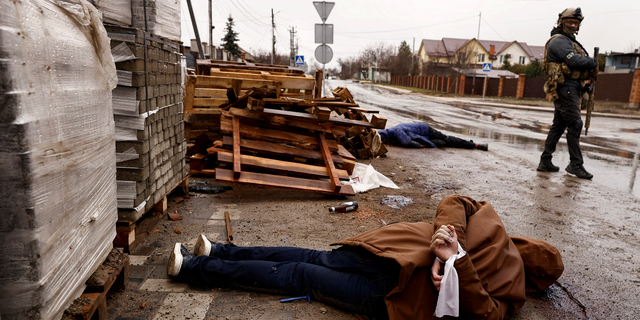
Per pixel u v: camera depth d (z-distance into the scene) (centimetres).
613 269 350
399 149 923
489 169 744
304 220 447
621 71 4369
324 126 597
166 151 425
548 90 705
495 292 248
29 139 153
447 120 1599
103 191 232
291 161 585
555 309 286
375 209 500
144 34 344
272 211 474
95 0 311
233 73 700
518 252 279
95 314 217
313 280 263
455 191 592
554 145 729
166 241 374
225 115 557
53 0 174
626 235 431
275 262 284
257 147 541
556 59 690
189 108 606
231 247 303
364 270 250
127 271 279
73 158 189
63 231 181
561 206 527
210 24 3497
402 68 6862
